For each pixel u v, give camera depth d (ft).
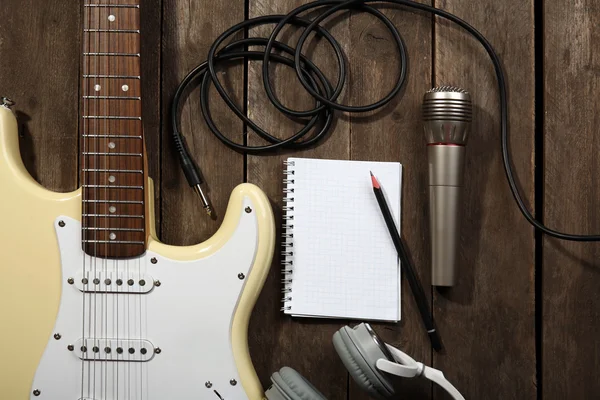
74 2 3.34
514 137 3.34
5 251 2.97
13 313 2.97
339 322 3.34
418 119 3.36
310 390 2.89
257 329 3.35
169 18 3.35
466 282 3.35
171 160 3.35
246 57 3.36
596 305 3.34
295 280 3.29
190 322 2.97
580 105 3.34
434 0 3.37
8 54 3.34
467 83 3.35
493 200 3.35
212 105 3.36
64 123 3.34
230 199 3.04
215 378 2.95
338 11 3.36
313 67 3.30
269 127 3.35
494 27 3.36
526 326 3.34
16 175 3.00
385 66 3.36
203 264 2.98
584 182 3.34
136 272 2.98
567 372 3.34
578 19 3.35
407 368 2.86
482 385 3.33
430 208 3.23
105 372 2.96
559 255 3.35
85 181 3.00
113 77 3.01
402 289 3.34
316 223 3.30
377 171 3.31
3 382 2.95
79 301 2.97
